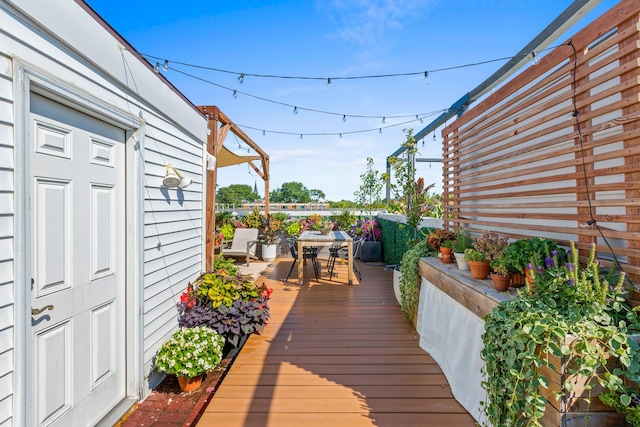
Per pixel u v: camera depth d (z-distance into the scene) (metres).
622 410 1.18
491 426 1.70
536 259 1.82
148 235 2.36
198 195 3.37
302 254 5.77
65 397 1.66
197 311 2.86
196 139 3.30
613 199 1.60
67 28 1.57
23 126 1.36
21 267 1.35
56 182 1.62
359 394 2.19
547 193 2.11
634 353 1.18
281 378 2.41
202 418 1.95
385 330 3.37
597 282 1.38
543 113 2.18
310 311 4.02
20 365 1.34
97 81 1.81
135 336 2.20
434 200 6.21
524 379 1.33
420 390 2.25
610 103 1.62
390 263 6.86
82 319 1.80
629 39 1.48
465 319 2.19
